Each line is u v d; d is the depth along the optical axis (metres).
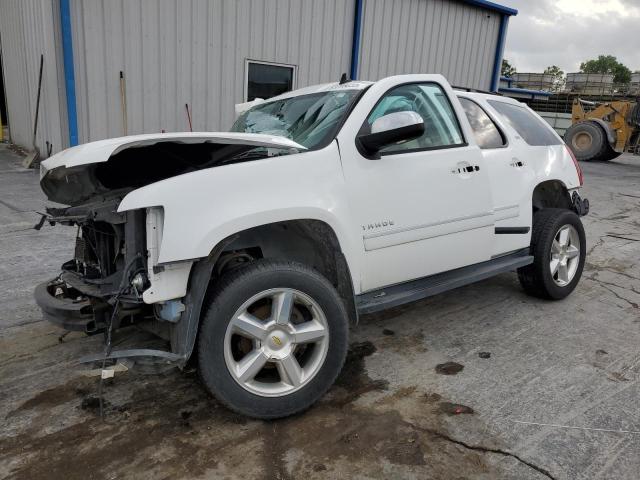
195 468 2.43
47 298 2.81
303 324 2.82
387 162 3.20
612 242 7.15
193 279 2.56
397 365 3.47
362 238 3.06
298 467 2.45
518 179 4.29
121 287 2.51
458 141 3.70
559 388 3.21
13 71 13.26
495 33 15.11
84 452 2.52
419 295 3.43
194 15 9.70
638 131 18.39
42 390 3.05
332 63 11.89
